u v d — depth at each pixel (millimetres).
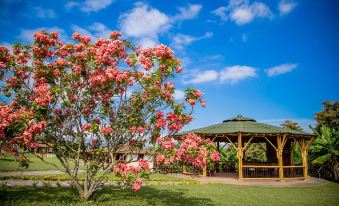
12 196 9414
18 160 8367
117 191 12133
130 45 9438
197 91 8609
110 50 8664
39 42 9141
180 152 7762
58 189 11617
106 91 9133
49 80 9430
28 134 7371
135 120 9055
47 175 16984
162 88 8883
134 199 10469
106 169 9367
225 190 14531
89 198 9742
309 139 22438
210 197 11977
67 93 9297
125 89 9375
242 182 18969
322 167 25312
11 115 7293
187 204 10070
